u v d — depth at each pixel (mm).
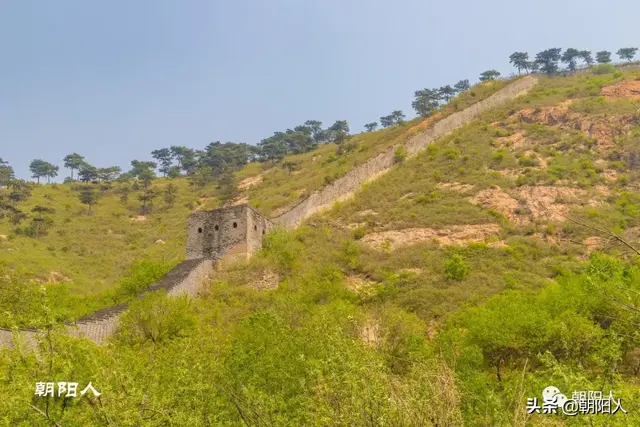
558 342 26141
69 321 17781
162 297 30047
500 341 27828
